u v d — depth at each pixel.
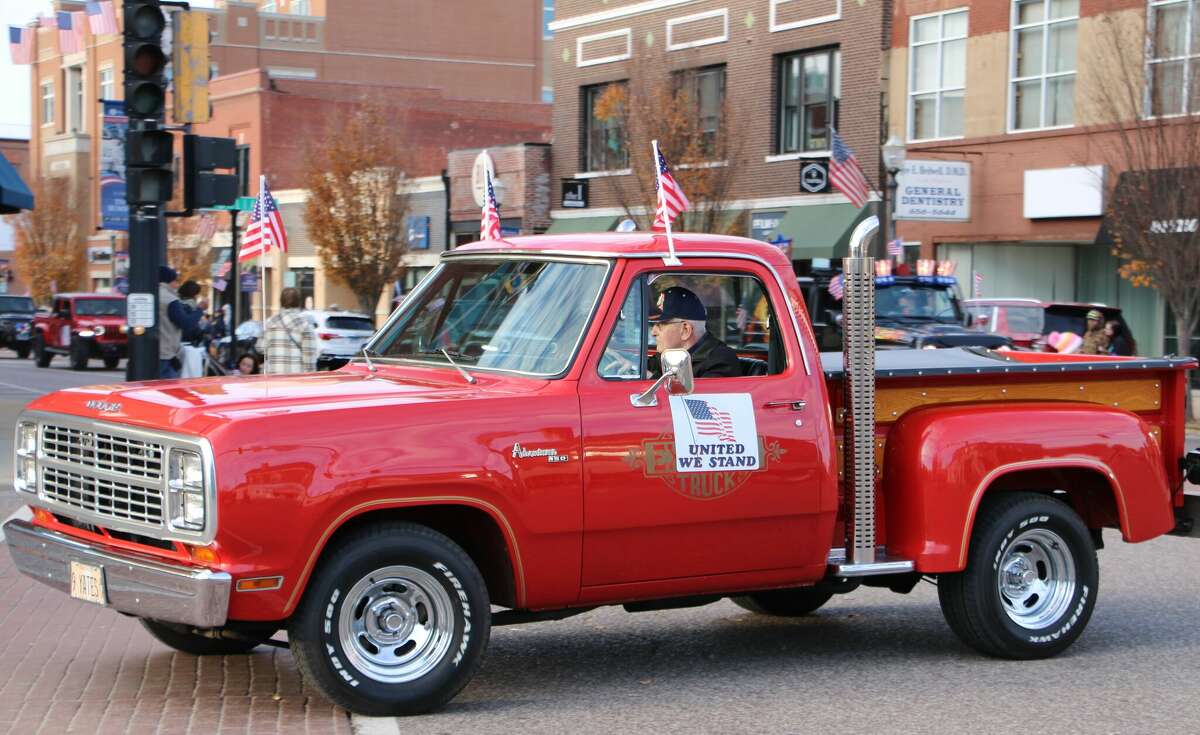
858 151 30.84
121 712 6.25
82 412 6.37
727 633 8.34
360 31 64.25
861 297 7.07
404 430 6.01
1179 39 23.64
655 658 7.64
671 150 30.39
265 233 22.64
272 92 51.53
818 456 6.93
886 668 7.43
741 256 6.95
